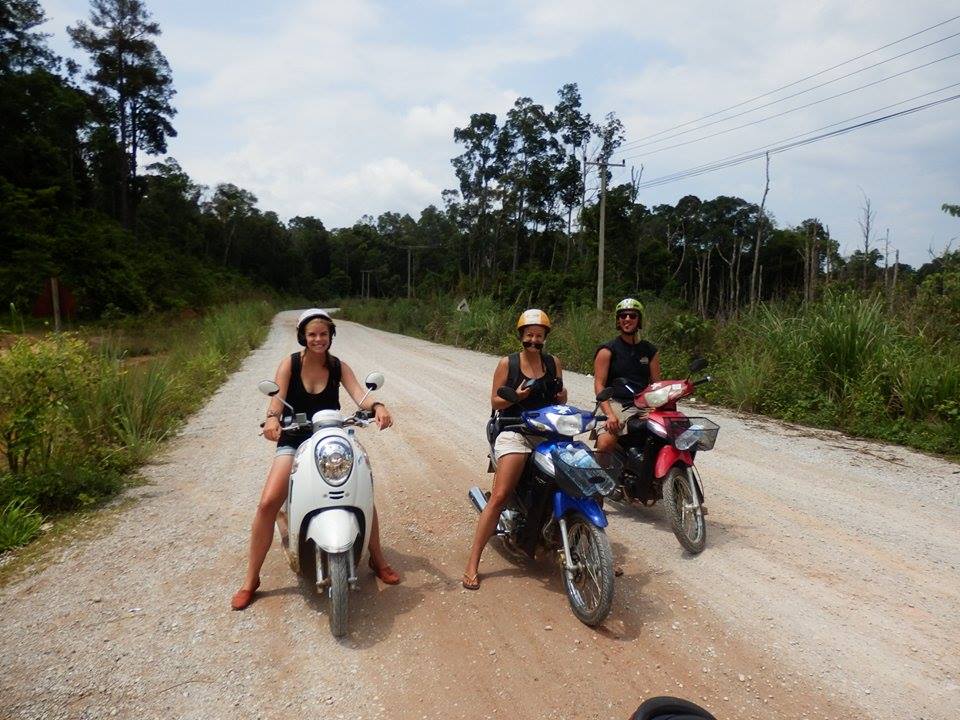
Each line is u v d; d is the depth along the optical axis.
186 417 9.55
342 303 81.94
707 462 7.17
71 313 31.95
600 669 3.42
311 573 4.39
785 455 7.47
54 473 5.82
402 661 3.49
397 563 4.68
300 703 3.15
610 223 43.34
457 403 10.84
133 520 5.43
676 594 4.21
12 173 38.50
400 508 5.81
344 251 128.00
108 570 4.52
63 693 3.21
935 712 3.08
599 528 3.80
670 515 4.80
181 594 4.19
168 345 22.16
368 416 4.14
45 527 5.27
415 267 110.25
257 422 9.21
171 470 6.86
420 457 7.43
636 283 45.34
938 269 12.77
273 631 3.76
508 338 21.06
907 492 6.19
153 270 41.47
